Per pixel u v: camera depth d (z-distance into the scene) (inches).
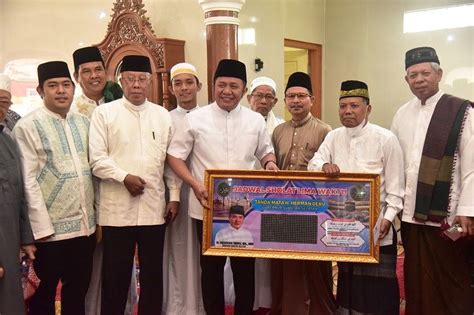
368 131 110.5
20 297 102.5
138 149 113.0
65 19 242.2
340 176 106.0
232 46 159.2
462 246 108.0
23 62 256.4
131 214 112.6
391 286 109.8
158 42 190.7
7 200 100.0
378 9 266.1
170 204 118.5
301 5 263.0
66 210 107.4
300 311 122.0
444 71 259.6
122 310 115.5
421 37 261.3
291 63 285.9
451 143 104.1
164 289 131.7
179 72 135.0
